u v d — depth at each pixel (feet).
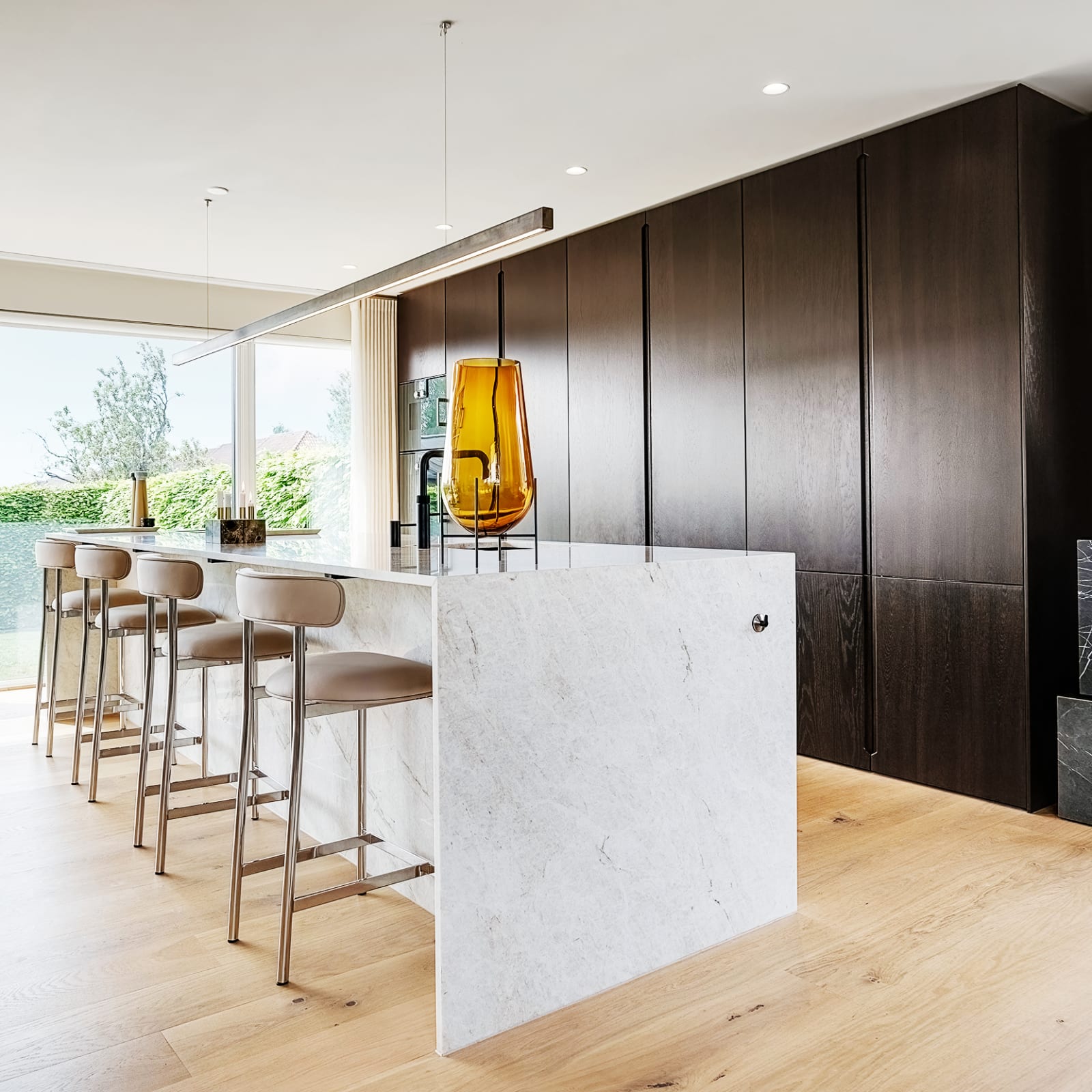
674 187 15.12
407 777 8.70
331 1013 6.79
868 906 8.64
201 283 21.66
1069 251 11.97
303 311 13.66
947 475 11.99
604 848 7.18
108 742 14.67
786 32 10.06
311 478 23.61
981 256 11.60
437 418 21.61
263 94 11.61
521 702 6.73
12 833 10.61
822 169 13.43
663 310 15.99
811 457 13.66
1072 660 12.01
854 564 13.15
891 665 12.73
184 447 21.95
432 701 7.89
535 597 6.83
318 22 9.82
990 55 10.57
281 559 8.80
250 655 7.98
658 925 7.51
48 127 12.57
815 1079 5.98
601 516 17.34
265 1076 6.04
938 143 12.06
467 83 11.34
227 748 12.38
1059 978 7.25
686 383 15.60
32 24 9.81
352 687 7.33
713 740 7.91
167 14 9.62
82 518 20.70
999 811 11.35
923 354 12.21
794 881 8.52
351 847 7.57
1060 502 11.77
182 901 8.75
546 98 11.76
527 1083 5.96
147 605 10.34
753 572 8.24
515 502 8.34
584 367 17.61
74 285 20.10
